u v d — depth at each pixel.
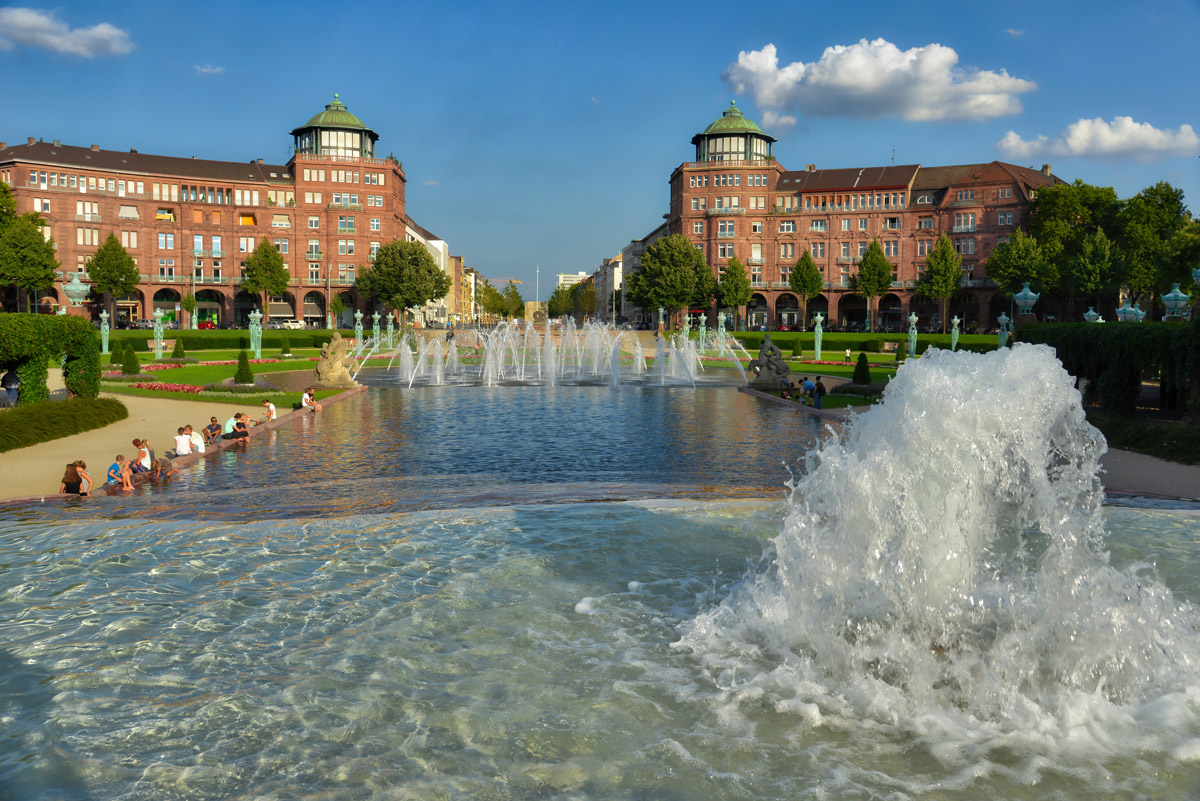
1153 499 15.82
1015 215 100.88
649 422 29.03
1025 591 8.22
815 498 8.94
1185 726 6.81
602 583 10.45
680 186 115.19
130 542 12.27
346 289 113.25
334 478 18.02
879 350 83.44
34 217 78.00
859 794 5.88
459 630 8.91
